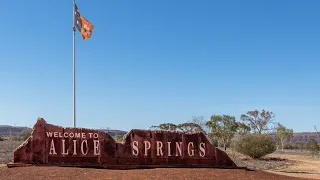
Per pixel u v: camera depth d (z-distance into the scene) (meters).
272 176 15.48
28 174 13.23
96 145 16.12
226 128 44.03
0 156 22.84
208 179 13.53
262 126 60.31
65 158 15.78
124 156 16.28
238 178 14.10
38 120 15.91
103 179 12.85
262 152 33.69
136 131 16.61
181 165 16.67
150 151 16.58
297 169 25.14
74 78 20.70
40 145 15.70
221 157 17.28
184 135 17.09
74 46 21.39
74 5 22.72
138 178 13.11
